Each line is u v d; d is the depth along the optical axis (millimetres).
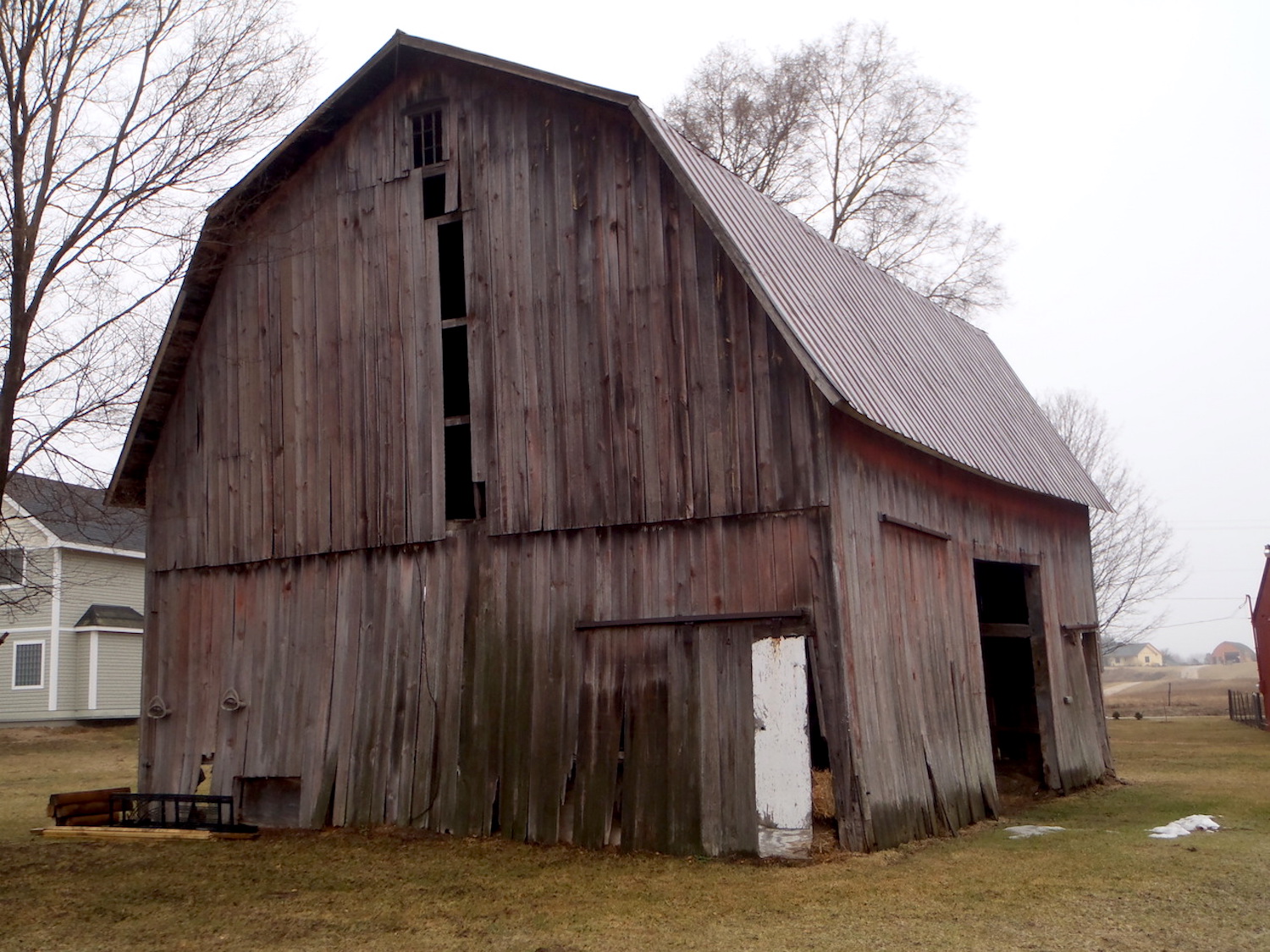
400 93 14750
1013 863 11086
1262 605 36219
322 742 14203
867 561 12367
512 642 13195
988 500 16516
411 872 11328
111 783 21562
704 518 12242
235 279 15641
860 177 30188
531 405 13430
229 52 13797
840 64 30312
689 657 12133
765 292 11859
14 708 33469
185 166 13547
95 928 9305
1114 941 8117
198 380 15820
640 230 13023
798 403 11891
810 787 11297
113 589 35625
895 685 12570
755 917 9094
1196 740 29844
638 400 12781
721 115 30406
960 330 20797
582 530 12945
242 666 14969
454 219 14195
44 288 12742
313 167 15250
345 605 14359
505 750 13000
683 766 11938
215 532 15461
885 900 9555
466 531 13688
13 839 14422
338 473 14602
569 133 13609
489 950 8344
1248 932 8312
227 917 9609
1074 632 19312
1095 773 19047
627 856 11805
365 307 14656
